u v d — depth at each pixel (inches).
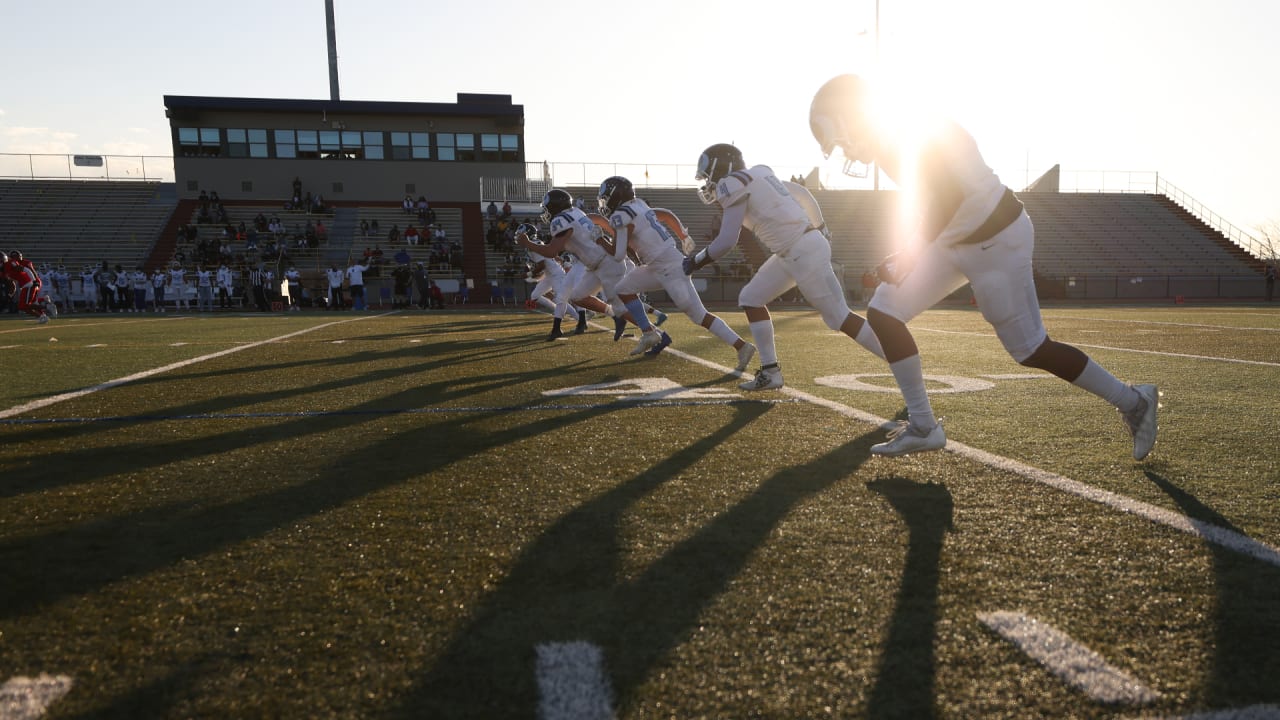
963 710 48.5
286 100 1227.9
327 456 121.2
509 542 80.0
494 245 1194.0
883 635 58.4
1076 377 110.3
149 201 1234.6
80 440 135.3
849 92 114.6
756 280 187.3
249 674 53.6
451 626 60.7
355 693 51.0
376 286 1042.1
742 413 157.2
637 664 54.3
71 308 970.7
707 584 68.3
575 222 322.3
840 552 75.9
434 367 252.1
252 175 1241.4
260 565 74.2
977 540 79.0
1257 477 102.4
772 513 88.7
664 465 112.8
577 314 431.8
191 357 290.8
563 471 109.8
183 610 64.1
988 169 107.6
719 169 187.9
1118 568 71.2
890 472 107.3
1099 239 1350.9
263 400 181.2
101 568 73.8
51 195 1211.9
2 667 54.7
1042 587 67.1
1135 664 53.9
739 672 53.2
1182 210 1461.6
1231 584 67.5
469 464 114.7
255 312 881.5
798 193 188.9
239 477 108.4
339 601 65.7
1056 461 112.4
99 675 53.6
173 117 1205.1
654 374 227.8
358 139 1264.8
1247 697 49.7
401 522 87.2
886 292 115.0
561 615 62.4
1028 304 110.6
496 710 48.8
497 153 1300.4
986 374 214.2
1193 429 134.6
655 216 251.1
